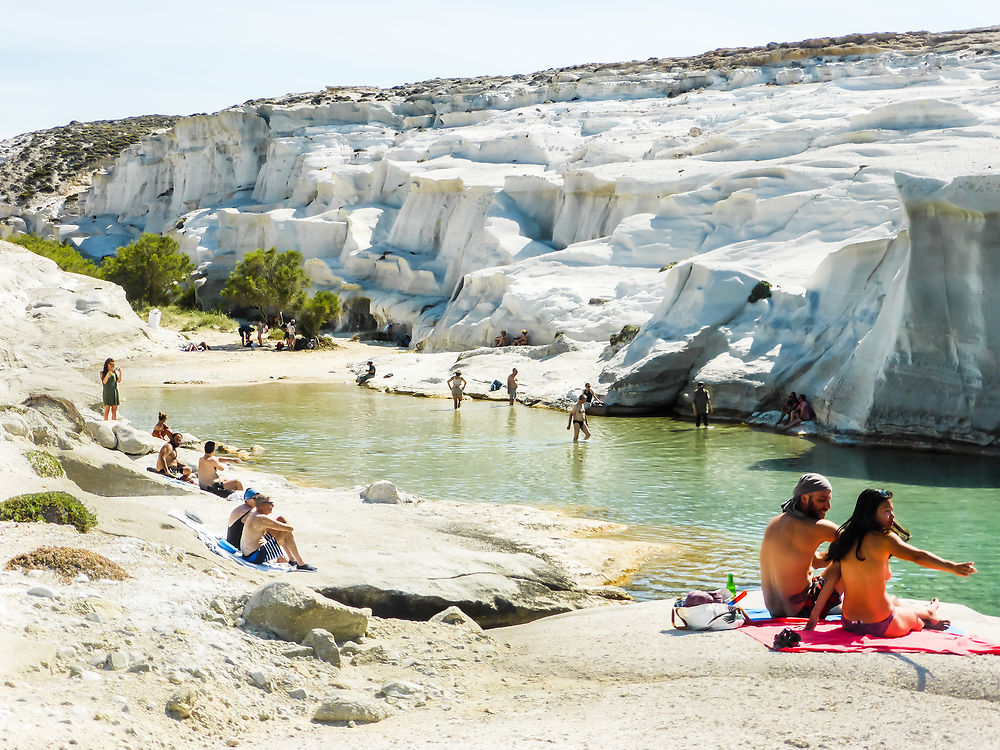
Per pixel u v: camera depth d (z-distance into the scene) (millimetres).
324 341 55000
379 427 29109
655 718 6844
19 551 9273
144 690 6812
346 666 8508
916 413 24156
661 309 34750
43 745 5504
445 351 49094
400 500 17766
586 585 13086
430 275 61281
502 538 15055
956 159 33688
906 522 16984
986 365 23234
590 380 34781
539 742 6457
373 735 6785
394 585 10922
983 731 6191
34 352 35781
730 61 85438
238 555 11234
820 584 8672
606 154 58375
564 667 8562
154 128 168875
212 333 59844
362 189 75375
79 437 16078
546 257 48781
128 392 37531
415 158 73750
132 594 8703
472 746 6414
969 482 20344
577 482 20969
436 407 33906
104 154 148000
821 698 6871
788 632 7918
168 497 14398
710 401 30125
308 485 20438
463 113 82312
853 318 28312
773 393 29109
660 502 18953
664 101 73562
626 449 25219
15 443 13258
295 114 88688
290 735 6789
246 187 89875
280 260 59375
